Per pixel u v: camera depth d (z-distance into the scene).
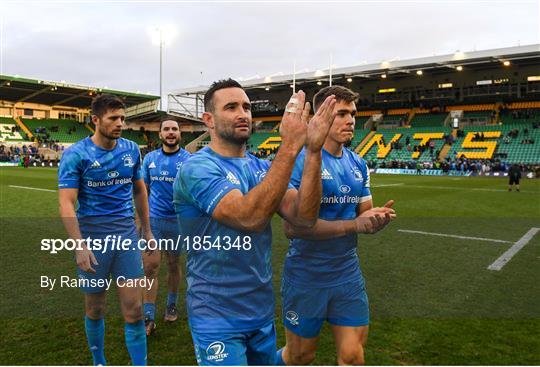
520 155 30.78
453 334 3.40
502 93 37.88
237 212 1.62
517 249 6.19
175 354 3.11
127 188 2.90
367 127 42.59
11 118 46.50
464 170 28.88
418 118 40.81
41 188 16.11
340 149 2.47
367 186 2.59
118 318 3.55
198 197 1.75
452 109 40.47
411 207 11.70
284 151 1.59
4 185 17.28
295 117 1.60
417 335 3.39
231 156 1.90
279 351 2.63
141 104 46.12
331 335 3.46
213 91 1.85
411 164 31.94
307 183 1.76
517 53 30.70
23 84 39.38
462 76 39.81
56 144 43.69
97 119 2.71
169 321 3.68
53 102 48.50
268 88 45.97
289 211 1.89
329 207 2.41
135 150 3.01
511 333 3.43
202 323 1.87
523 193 15.71
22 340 3.23
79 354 3.06
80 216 2.77
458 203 12.66
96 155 2.72
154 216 3.80
